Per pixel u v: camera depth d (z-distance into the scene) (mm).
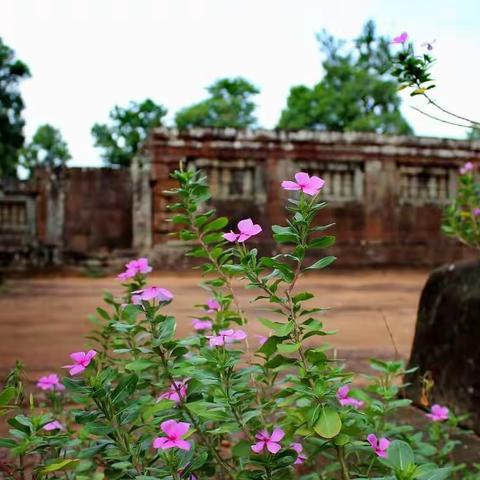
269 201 14812
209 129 14625
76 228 17000
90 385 1144
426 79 1576
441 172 15859
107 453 1258
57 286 12133
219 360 1218
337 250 14992
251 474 1171
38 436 1265
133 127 34406
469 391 2592
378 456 1206
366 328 6016
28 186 16891
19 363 1555
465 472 1932
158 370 1713
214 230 1686
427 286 3141
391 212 15484
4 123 25266
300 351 1195
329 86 28922
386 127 26734
